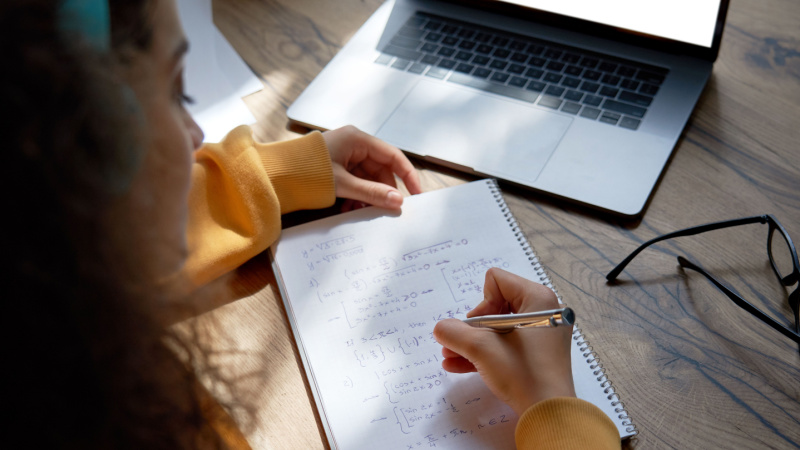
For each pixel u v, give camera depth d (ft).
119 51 1.17
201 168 2.21
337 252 2.15
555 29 2.81
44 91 0.98
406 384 1.82
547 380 1.67
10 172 0.99
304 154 2.27
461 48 2.78
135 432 1.22
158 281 1.31
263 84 2.77
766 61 2.68
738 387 1.79
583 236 2.19
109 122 1.07
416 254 2.13
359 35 2.89
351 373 1.86
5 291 1.05
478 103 2.56
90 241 1.07
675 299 2.00
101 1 1.09
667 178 2.32
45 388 1.11
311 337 1.94
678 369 1.83
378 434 1.73
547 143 2.40
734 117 2.48
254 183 2.17
